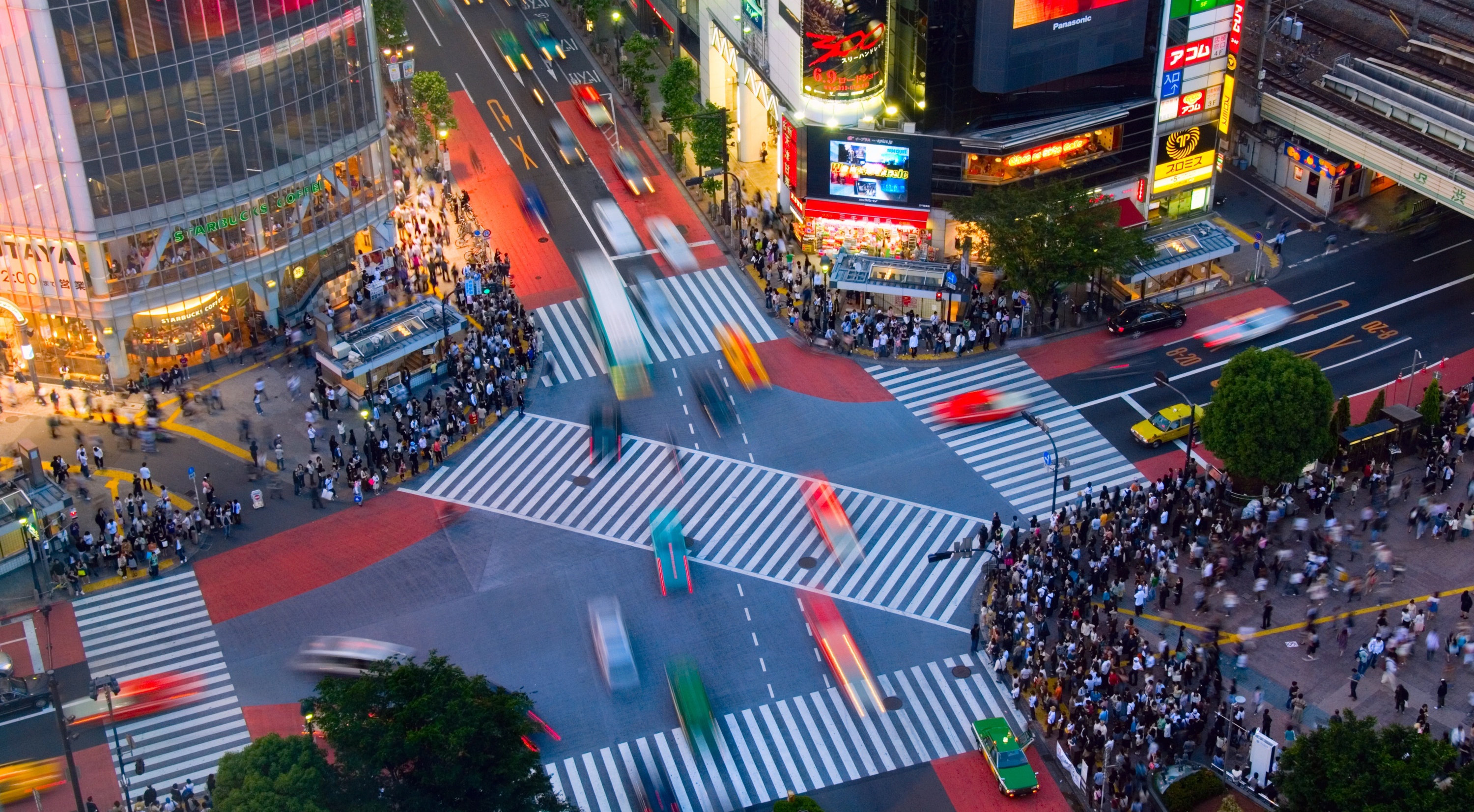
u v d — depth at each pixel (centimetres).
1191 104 11738
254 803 6425
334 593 9281
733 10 13038
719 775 7975
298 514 9912
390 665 7288
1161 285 11575
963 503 9806
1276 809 7319
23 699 8525
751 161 13625
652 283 12119
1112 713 8038
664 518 9781
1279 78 12794
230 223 11038
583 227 12838
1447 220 12238
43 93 9969
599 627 8950
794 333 11512
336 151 11450
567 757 8112
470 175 13562
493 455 10388
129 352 11119
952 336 11256
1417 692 8281
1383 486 9512
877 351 11231
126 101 10212
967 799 7806
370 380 10719
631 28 15962
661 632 8900
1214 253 11512
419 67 15288
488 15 16225
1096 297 11400
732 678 8575
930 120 11450
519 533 9706
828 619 8950
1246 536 9081
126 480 10169
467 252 12438
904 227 11906
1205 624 8750
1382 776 6538
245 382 11112
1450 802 6406
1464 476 9744
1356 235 12194
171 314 11156
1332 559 9162
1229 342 11100
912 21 11219
